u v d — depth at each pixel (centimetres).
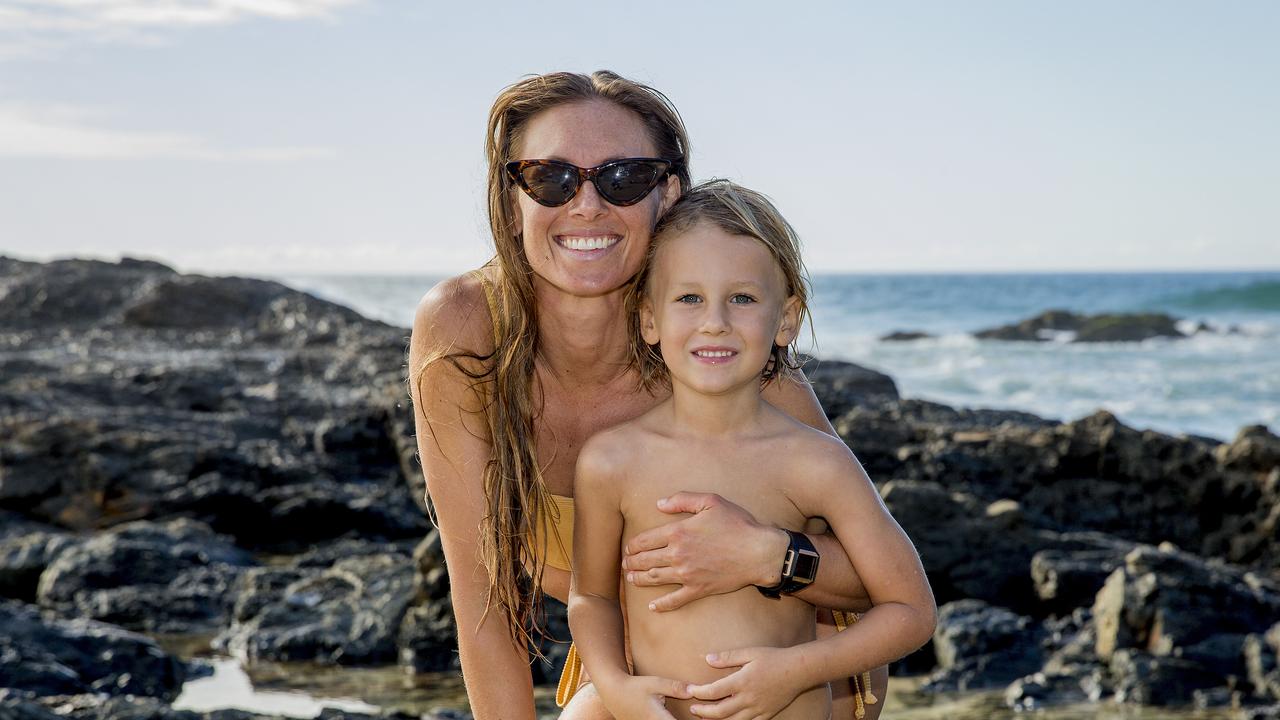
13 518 1275
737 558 312
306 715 715
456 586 363
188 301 3159
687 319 323
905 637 319
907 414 1623
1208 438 1356
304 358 2250
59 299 3231
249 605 930
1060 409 2967
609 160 339
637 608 331
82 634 761
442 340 357
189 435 1402
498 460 356
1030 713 730
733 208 326
